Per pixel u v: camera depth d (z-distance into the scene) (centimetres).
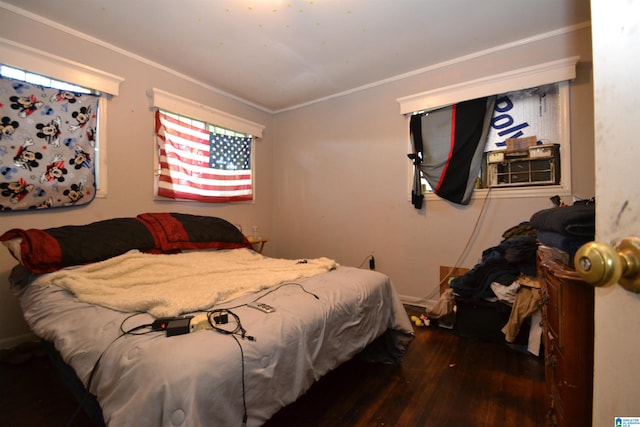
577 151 229
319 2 200
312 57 274
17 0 197
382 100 322
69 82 228
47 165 217
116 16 215
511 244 215
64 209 228
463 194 270
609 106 39
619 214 37
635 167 36
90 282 154
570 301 87
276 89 345
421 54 269
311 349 125
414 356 198
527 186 248
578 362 85
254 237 364
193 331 103
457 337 228
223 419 86
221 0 198
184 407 76
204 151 326
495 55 259
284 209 406
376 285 184
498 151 258
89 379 96
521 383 166
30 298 155
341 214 355
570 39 229
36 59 211
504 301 209
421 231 299
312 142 379
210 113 329
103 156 250
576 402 85
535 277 203
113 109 256
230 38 243
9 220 203
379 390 160
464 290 224
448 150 278
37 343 196
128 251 204
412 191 297
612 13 40
